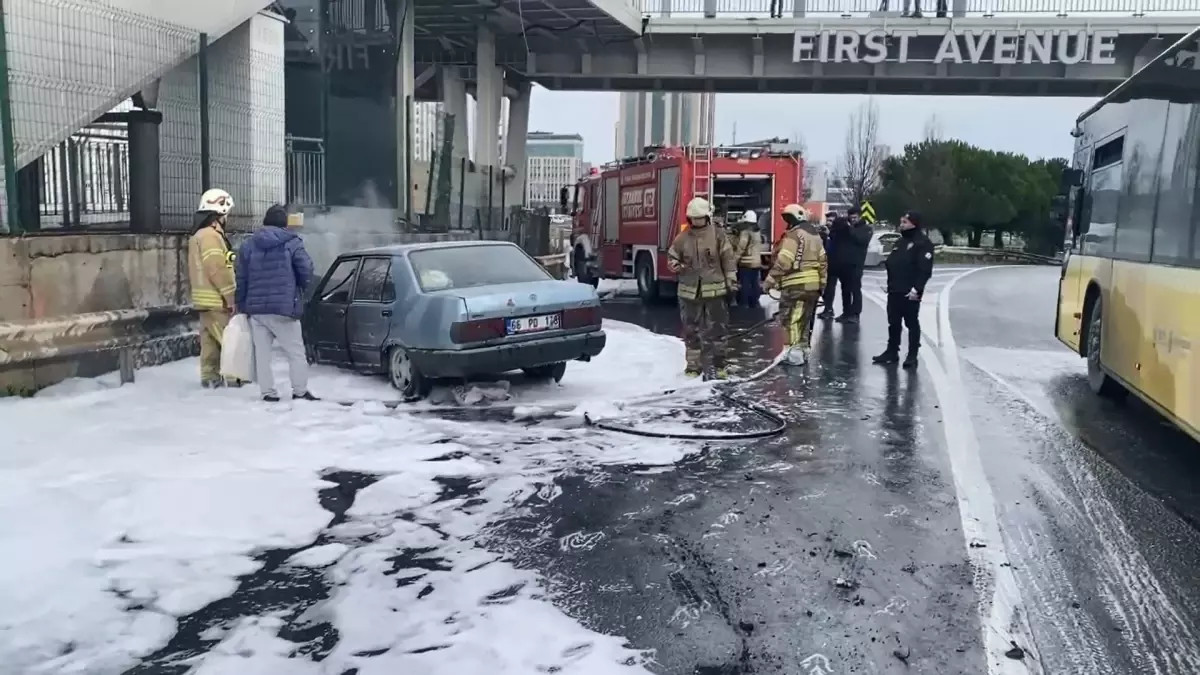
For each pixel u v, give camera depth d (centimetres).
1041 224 5319
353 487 591
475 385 882
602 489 595
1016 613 414
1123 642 387
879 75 2589
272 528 511
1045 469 652
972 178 5262
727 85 2866
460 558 474
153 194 1133
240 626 393
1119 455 693
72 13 940
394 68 1766
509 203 2944
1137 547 498
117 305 937
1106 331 877
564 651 372
